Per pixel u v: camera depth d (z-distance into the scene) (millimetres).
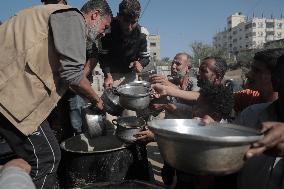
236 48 96312
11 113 2477
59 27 2514
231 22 100562
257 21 88250
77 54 2562
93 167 3209
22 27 2561
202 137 1331
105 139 3943
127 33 4543
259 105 2227
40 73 2523
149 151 6141
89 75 4461
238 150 1373
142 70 5070
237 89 5055
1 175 1412
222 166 1391
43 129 2635
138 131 3254
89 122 3557
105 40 4613
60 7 2584
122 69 4816
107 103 3529
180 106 3643
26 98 2502
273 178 2002
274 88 1973
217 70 3666
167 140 1447
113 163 3203
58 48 2496
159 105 3676
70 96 4223
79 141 3801
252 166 2107
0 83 2473
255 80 2730
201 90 2488
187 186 2621
